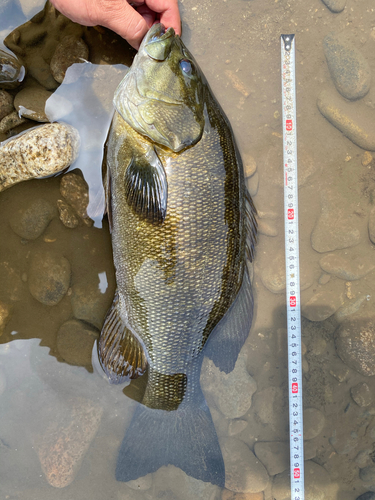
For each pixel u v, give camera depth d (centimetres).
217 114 49
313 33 56
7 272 54
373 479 57
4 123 53
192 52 56
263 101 57
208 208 48
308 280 58
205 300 49
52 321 55
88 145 54
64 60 53
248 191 55
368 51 57
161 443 53
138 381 55
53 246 54
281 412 57
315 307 58
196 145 47
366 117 57
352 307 58
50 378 54
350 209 58
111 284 55
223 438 57
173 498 55
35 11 53
